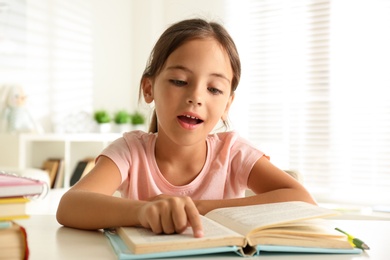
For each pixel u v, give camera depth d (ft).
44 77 10.22
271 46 10.96
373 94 9.72
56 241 2.08
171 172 3.57
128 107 12.26
